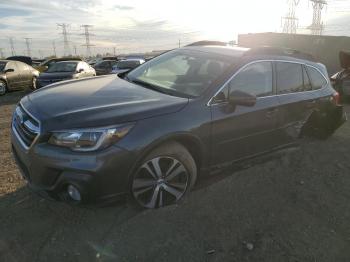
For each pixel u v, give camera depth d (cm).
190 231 317
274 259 292
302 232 330
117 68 1981
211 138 359
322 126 546
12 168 444
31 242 297
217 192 387
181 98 352
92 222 326
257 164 456
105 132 288
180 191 353
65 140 286
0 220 325
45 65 1955
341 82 940
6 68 1384
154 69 441
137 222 324
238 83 386
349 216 364
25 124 317
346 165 493
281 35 2872
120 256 283
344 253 307
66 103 324
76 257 281
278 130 438
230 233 320
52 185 296
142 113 312
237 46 476
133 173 308
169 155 329
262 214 354
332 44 2600
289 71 456
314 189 415
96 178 286
